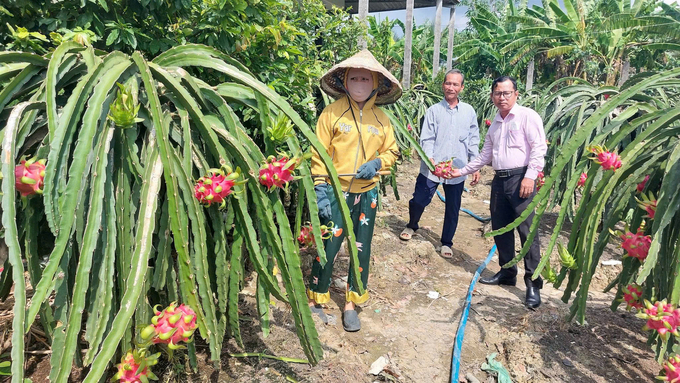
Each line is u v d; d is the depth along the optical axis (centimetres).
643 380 195
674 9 1570
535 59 2116
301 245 309
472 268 332
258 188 143
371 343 224
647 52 1758
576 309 195
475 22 2056
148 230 113
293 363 194
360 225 222
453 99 352
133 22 215
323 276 225
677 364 126
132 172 131
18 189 104
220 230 147
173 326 109
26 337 179
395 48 1675
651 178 167
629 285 172
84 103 121
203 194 129
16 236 94
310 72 300
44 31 203
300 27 340
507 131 264
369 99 215
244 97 167
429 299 275
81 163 107
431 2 1211
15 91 123
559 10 1708
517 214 264
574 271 194
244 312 226
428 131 352
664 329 131
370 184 217
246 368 188
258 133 252
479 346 225
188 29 217
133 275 108
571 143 173
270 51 265
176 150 143
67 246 117
